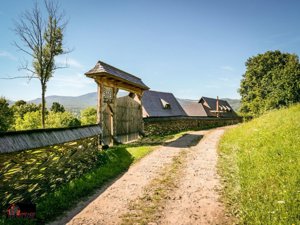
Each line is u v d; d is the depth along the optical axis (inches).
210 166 389.4
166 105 1355.8
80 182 311.9
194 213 228.1
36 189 258.7
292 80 1048.2
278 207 204.7
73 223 213.5
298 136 384.8
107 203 257.4
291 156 311.9
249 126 696.4
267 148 378.3
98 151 457.7
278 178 262.1
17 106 2169.0
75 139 349.1
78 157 354.6
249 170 313.4
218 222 209.0
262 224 189.8
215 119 1603.1
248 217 205.3
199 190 285.7
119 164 421.7
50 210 235.1
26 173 246.1
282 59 1973.4
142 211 236.7
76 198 273.1
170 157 469.7
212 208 236.2
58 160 298.5
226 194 266.7
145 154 503.5
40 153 271.4
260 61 2026.3
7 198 221.5
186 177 337.7
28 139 256.5
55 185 290.8
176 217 222.2
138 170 386.9
